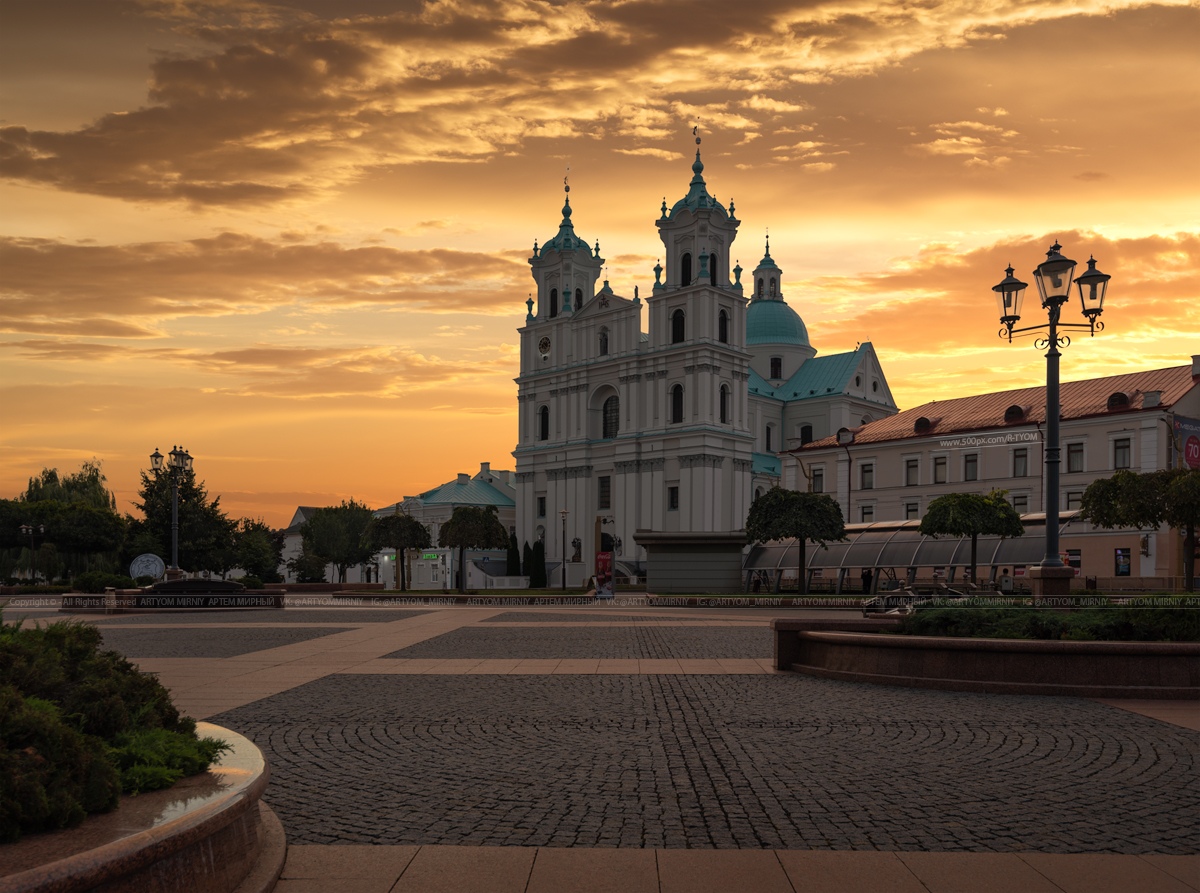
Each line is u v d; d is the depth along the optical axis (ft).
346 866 24.36
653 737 41.75
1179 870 24.31
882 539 226.38
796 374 434.30
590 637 95.71
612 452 383.45
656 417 373.61
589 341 397.19
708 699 52.90
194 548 326.44
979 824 28.25
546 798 31.19
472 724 44.96
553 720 46.09
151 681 26.99
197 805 20.34
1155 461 229.86
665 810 29.71
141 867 17.70
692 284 369.71
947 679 56.75
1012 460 257.34
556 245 418.72
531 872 24.02
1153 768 35.70
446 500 462.19
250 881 21.80
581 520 387.55
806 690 56.54
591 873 23.97
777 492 217.56
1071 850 25.90
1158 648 53.78
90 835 18.11
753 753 38.34
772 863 24.75
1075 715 47.57
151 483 331.16
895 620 65.10
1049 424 76.18
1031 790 32.30
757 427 410.93
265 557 398.83
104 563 317.42
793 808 29.96
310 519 483.10
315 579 459.73
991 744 40.19
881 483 284.00
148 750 22.85
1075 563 227.20
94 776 19.84
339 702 51.75
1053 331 77.30
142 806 20.21
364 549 458.09
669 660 73.26
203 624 118.83
